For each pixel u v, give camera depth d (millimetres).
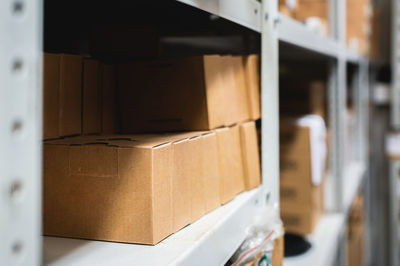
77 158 601
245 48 1081
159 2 841
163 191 589
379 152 3262
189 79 788
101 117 811
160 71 824
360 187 2547
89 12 958
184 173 645
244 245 818
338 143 1847
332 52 1590
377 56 3088
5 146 293
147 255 536
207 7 609
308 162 1497
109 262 516
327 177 1979
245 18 782
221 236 667
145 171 567
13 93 298
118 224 583
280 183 1552
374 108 3230
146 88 839
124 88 859
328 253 1485
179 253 539
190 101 789
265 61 902
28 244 316
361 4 2283
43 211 620
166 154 597
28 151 313
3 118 291
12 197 303
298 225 1537
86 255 540
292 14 1380
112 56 1027
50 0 845
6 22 290
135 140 628
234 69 883
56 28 1027
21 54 303
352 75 2557
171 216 607
